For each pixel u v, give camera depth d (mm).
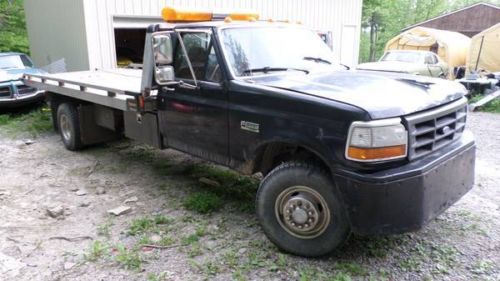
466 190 4027
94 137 7410
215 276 3582
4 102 9828
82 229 4461
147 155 7141
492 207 4922
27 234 4355
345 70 4809
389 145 3250
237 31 4566
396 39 22766
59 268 3729
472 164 4082
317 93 3639
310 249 3727
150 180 5930
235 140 4242
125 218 4711
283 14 14367
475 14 32062
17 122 9750
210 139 4539
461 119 4070
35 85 8258
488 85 13812
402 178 3242
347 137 3309
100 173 6273
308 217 3678
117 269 3699
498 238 4164
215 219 4645
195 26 4602
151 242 4141
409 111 3369
